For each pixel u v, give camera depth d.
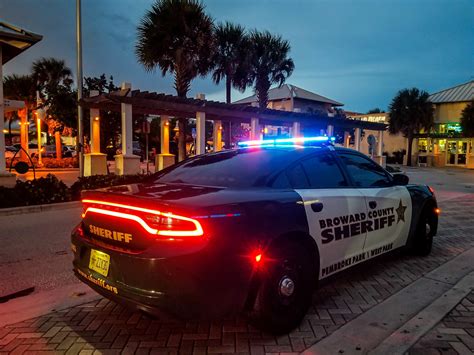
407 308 3.62
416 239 5.18
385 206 4.37
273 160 3.61
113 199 2.85
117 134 28.94
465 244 6.12
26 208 8.89
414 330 3.12
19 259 5.23
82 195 3.23
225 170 3.62
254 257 2.79
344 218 3.71
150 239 2.59
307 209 3.30
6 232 6.86
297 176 3.54
